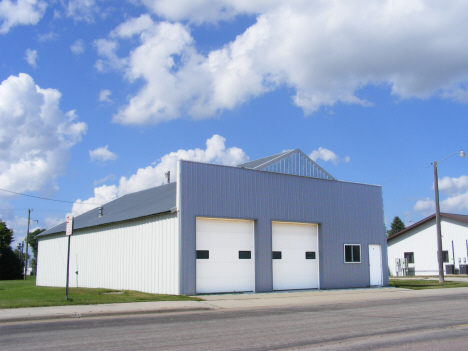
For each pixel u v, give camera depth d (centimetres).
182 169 1950
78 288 2462
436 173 2948
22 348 787
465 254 4253
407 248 4781
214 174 2044
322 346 803
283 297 1866
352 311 1370
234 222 2103
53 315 1187
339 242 2478
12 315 1161
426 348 785
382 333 945
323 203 2448
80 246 2833
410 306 1509
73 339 874
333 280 2408
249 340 864
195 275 1914
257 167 2225
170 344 822
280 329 1003
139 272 2156
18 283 4188
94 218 2897
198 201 1973
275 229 2258
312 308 1474
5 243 6588
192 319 1186
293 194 2325
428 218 4559
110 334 934
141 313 1321
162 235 2008
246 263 2106
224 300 1717
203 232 2000
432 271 4512
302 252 2342
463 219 4275
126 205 2866
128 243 2281
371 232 2648
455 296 1934
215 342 842
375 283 2600
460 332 956
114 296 1739
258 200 2175
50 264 3316
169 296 1761
